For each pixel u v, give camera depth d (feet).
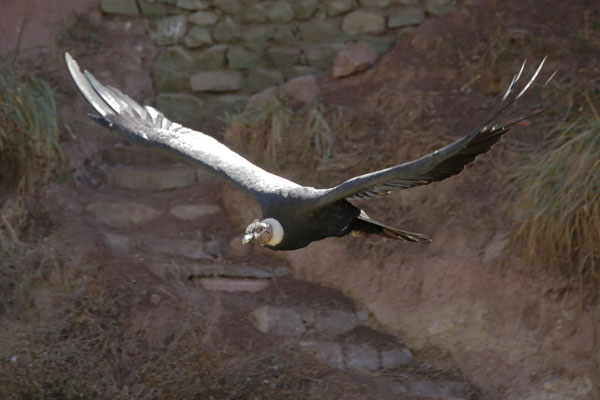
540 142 37.73
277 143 41.63
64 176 41.57
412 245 36.91
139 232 40.06
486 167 37.91
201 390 30.04
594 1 44.73
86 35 50.65
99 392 30.04
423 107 41.63
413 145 39.58
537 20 44.42
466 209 36.60
